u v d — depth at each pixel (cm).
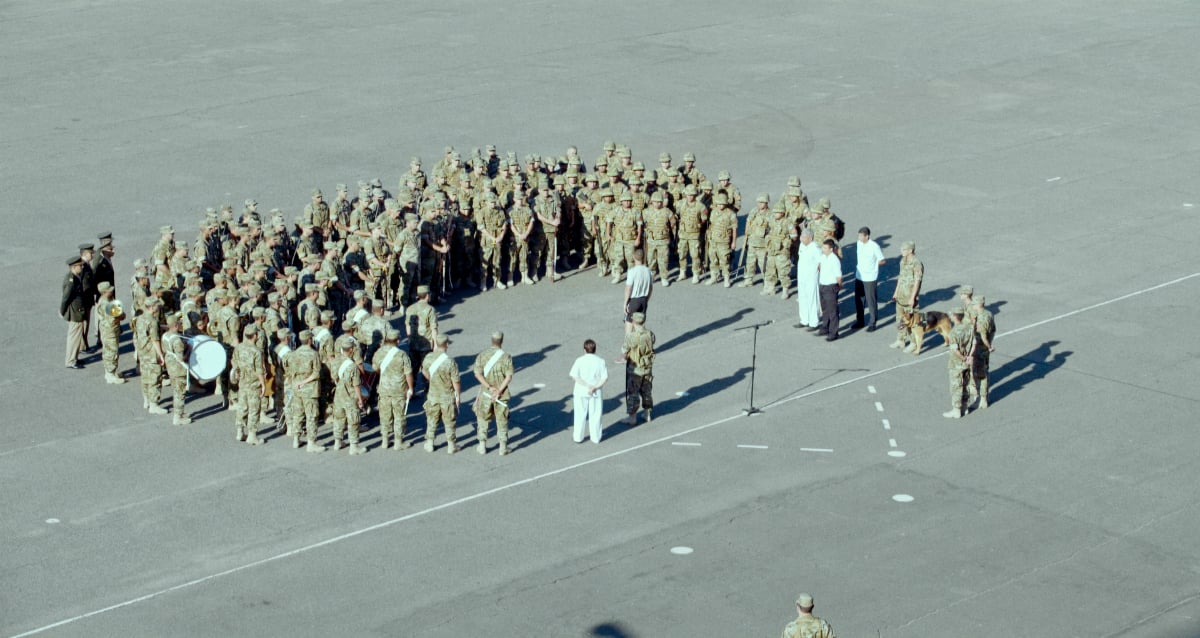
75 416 2691
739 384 2827
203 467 2486
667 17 6281
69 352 2908
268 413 2736
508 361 2497
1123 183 4072
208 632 1981
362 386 2620
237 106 4875
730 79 5222
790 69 5359
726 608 2036
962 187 4041
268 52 5659
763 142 4466
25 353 2975
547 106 4853
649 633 1975
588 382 2542
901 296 2956
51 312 3194
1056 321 3117
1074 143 4456
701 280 3428
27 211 3831
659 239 3347
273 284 2962
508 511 2330
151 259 3077
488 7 6512
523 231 3350
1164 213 3822
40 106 4878
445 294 3328
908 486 2402
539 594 2078
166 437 2609
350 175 4131
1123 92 5038
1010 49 5650
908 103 4909
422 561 2173
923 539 2228
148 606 2048
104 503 2352
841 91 5056
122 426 2652
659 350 3002
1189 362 2902
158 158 4300
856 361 2941
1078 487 2395
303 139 4494
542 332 3098
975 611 2028
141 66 5431
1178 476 2431
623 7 6506
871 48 5688
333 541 2234
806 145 4438
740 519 2295
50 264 3466
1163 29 5956
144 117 4741
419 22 6203
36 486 2406
